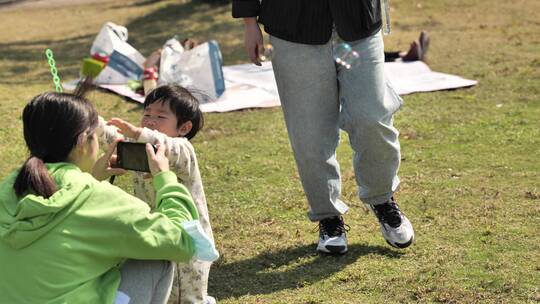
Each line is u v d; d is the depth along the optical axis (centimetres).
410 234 548
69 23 1767
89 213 342
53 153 355
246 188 697
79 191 342
